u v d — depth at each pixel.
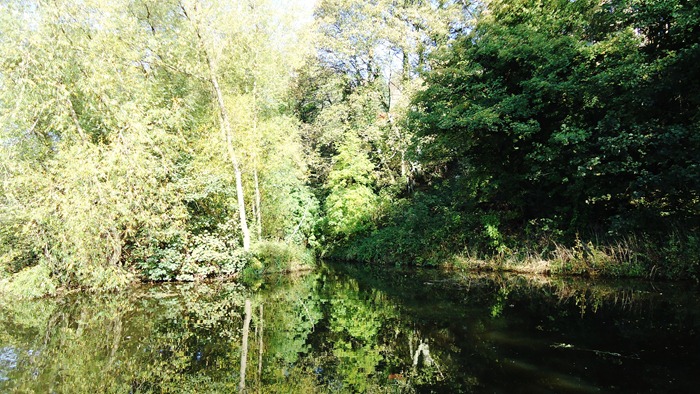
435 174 19.50
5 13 8.48
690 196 8.00
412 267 13.66
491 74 11.95
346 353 4.52
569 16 10.69
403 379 3.67
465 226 13.10
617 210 9.72
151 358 4.47
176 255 10.57
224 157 11.43
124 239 9.52
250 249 11.52
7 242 9.53
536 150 10.27
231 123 11.93
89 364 4.29
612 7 9.66
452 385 3.46
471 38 12.99
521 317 5.65
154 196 9.41
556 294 7.27
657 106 8.42
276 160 13.54
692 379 3.34
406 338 4.98
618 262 8.71
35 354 4.63
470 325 5.36
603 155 8.48
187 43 10.77
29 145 9.61
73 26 9.45
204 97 12.77
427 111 14.48
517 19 12.37
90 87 8.66
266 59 12.48
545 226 10.62
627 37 8.85
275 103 14.58
